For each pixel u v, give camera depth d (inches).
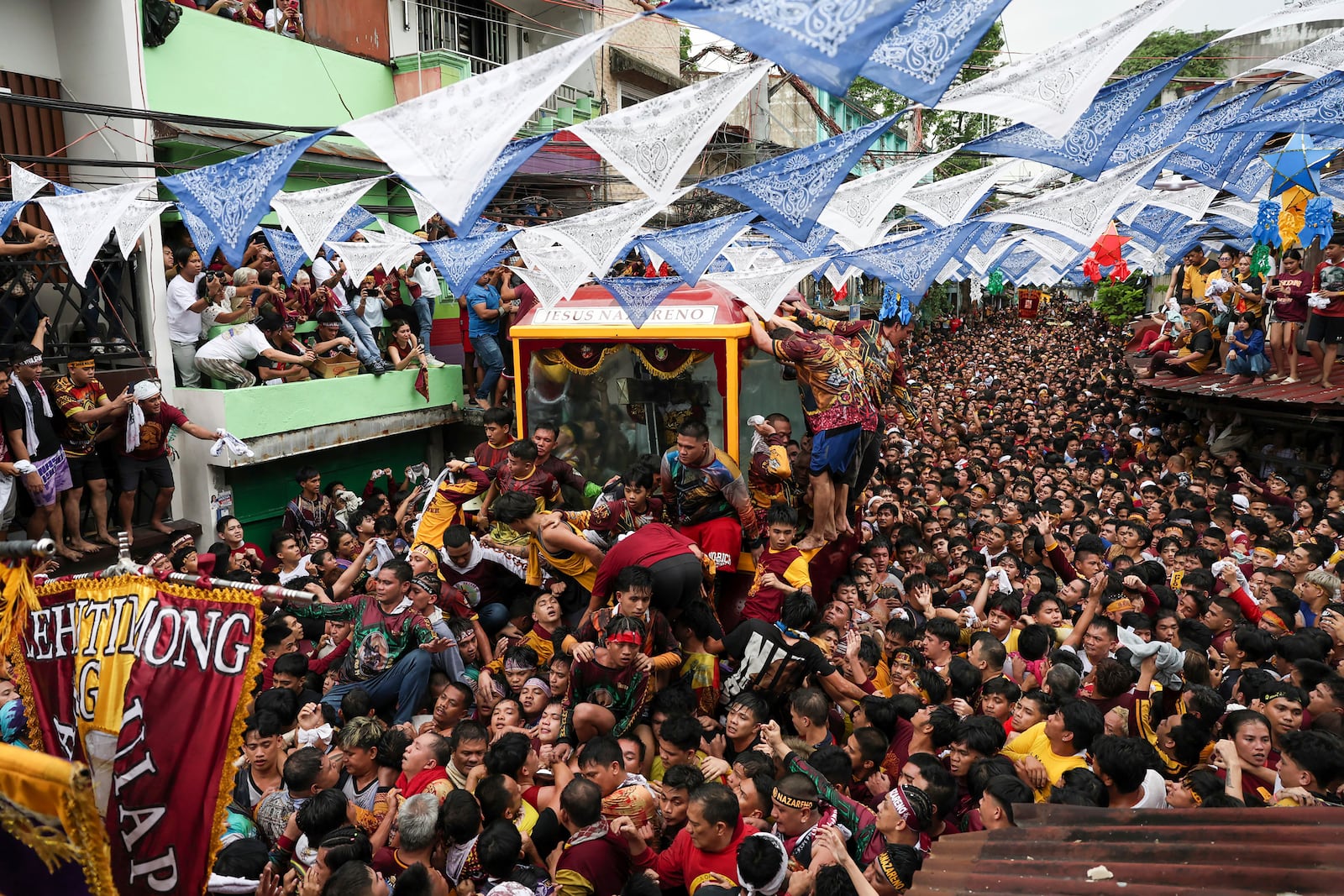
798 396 357.7
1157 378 681.6
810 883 160.2
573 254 269.9
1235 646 255.8
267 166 166.2
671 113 154.7
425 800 174.9
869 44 111.0
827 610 278.5
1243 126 229.3
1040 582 305.1
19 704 215.6
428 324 560.1
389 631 263.3
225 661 129.3
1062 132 148.3
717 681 249.3
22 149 390.0
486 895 159.9
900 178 226.2
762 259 473.4
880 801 189.8
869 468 335.3
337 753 208.7
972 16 116.5
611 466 326.3
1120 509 434.0
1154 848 111.9
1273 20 168.1
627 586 225.0
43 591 138.2
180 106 440.5
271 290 440.8
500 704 231.9
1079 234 288.0
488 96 135.7
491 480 318.7
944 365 1222.9
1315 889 94.0
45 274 361.4
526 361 330.6
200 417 412.2
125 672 131.8
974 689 242.1
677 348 308.7
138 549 378.6
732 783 205.0
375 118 136.8
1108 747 180.4
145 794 128.6
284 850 182.4
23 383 325.7
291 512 420.5
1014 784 168.1
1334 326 512.7
